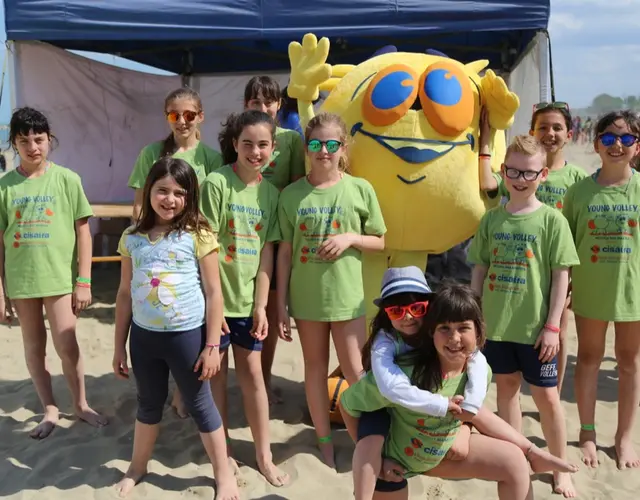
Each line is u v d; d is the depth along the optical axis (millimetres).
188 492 3184
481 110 3807
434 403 2361
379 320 2635
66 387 4531
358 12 6355
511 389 3229
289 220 3344
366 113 3662
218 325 2996
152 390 3092
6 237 3643
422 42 8531
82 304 3758
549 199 3760
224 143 3518
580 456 3588
